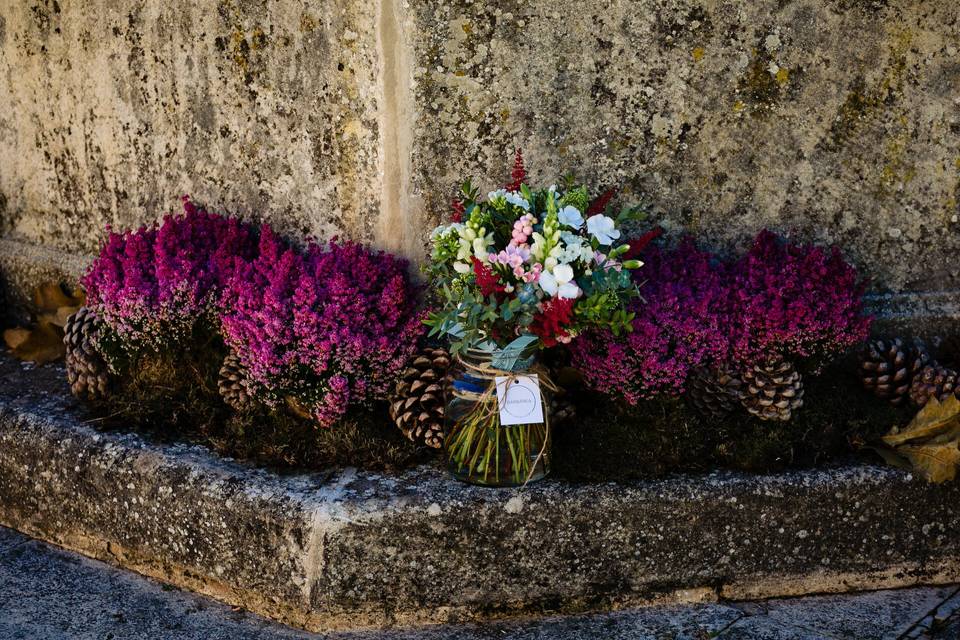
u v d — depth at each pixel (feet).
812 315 8.66
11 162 12.05
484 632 8.03
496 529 8.02
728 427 8.77
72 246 11.76
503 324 7.73
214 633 8.03
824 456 8.65
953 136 9.54
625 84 9.01
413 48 8.60
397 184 9.09
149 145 10.58
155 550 8.77
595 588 8.29
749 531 8.34
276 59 9.35
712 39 8.99
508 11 8.64
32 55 11.24
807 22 9.05
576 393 9.16
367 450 8.64
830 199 9.60
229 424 9.05
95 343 9.57
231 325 8.76
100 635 7.95
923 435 8.65
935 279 10.00
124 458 8.78
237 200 10.13
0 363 11.03
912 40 9.21
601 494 8.11
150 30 10.09
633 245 8.08
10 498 9.62
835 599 8.57
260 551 8.14
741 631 7.98
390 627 8.14
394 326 8.84
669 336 8.68
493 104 8.87
